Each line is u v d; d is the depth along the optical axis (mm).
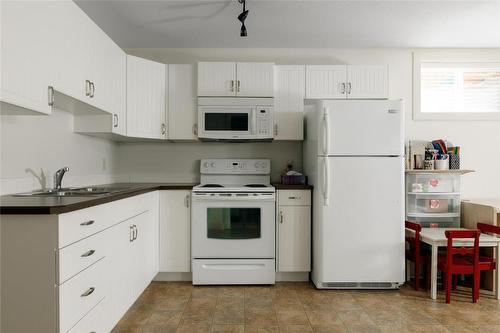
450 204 3330
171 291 2986
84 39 2174
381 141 2973
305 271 3217
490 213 3074
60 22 1865
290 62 3695
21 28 1528
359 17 2945
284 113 3410
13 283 1467
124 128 2973
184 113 3408
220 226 3115
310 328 2293
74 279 1599
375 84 3414
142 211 2707
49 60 1752
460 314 2523
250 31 3234
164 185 3246
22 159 2102
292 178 3400
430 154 3434
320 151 2998
